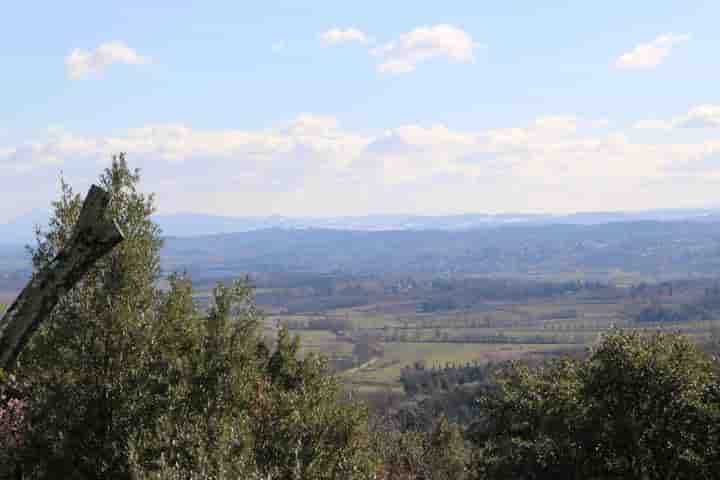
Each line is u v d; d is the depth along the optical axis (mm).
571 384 30078
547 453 29297
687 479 25812
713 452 25625
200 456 14133
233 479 14156
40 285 4316
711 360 28078
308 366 25203
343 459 20344
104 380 16812
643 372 27016
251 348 19453
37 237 17516
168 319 18328
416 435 48094
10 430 16141
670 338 28328
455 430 47969
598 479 26891
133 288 17984
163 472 13445
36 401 16266
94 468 15664
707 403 26250
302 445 19438
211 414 17188
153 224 18609
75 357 16828
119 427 16203
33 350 16938
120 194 18000
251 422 18609
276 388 21969
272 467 18062
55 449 15602
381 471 25891
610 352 27891
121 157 18094
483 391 35500
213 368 18078
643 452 26469
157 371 17141
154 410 16469
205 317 19297
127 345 17375
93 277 17578
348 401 22703
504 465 30922
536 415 31578
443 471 44562
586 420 27734
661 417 26562
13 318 4250
